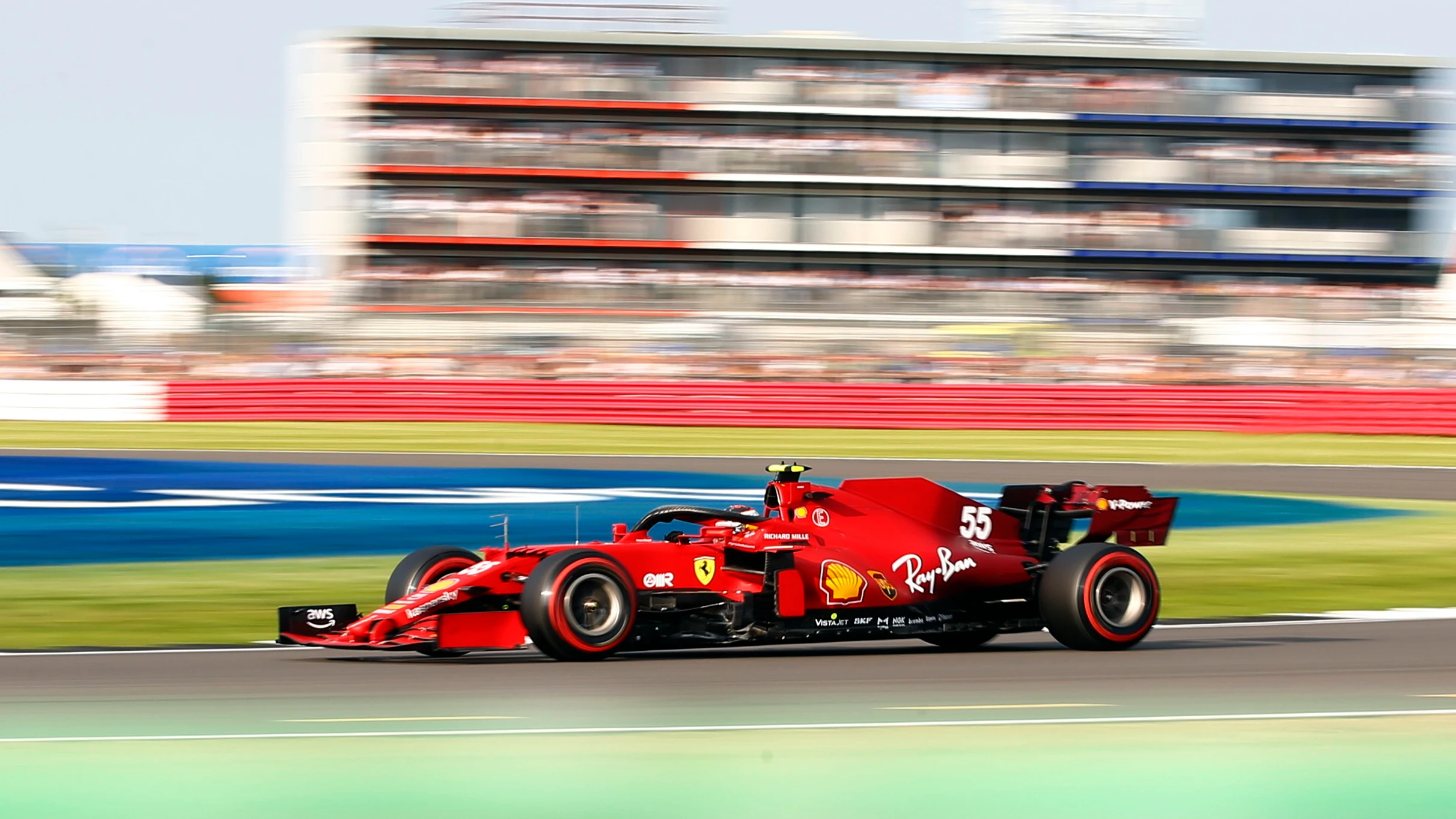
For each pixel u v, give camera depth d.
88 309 90.56
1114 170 117.06
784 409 78.81
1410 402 80.69
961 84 116.25
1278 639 27.44
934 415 79.25
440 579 24.27
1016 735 17.05
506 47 114.75
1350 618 31.09
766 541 23.78
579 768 15.14
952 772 15.09
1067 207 116.81
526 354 83.75
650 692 20.17
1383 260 118.31
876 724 17.72
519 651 24.94
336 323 85.62
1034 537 27.36
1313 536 47.09
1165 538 27.61
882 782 14.59
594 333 85.12
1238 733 17.31
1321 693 20.70
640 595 23.39
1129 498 27.00
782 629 23.69
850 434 76.44
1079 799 14.02
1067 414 79.69
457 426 77.00
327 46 113.56
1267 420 80.25
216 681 21.52
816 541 24.66
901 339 84.44
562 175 112.25
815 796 14.00
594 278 109.44
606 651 22.75
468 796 13.92
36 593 34.16
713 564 23.97
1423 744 16.72
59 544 41.59
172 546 41.69
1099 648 25.50
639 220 112.38
